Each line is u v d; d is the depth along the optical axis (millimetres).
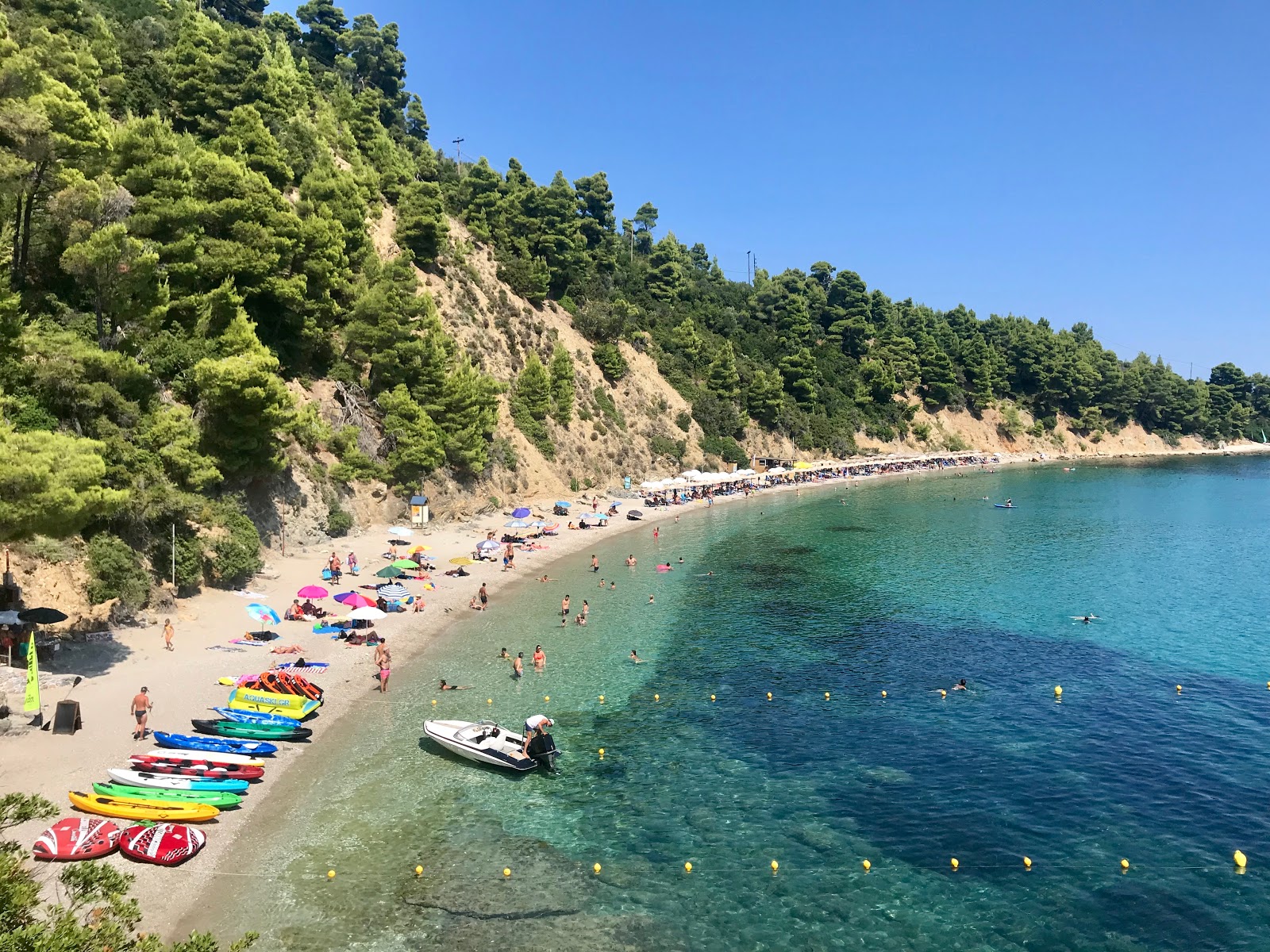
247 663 36156
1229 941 20359
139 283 43469
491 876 22672
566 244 129500
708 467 126625
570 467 102312
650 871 23141
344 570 54156
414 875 22531
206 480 46219
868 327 188875
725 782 28719
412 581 54188
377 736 31453
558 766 29672
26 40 48625
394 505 69500
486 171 121375
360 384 72312
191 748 27688
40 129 36625
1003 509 103625
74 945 10656
